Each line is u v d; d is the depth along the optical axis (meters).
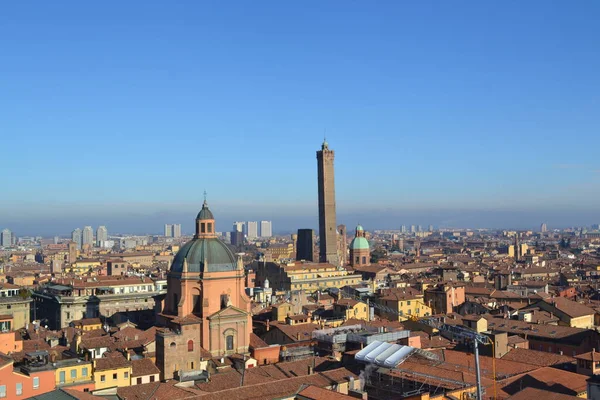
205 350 186.75
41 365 146.00
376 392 137.62
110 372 156.00
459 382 131.62
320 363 162.12
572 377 140.00
